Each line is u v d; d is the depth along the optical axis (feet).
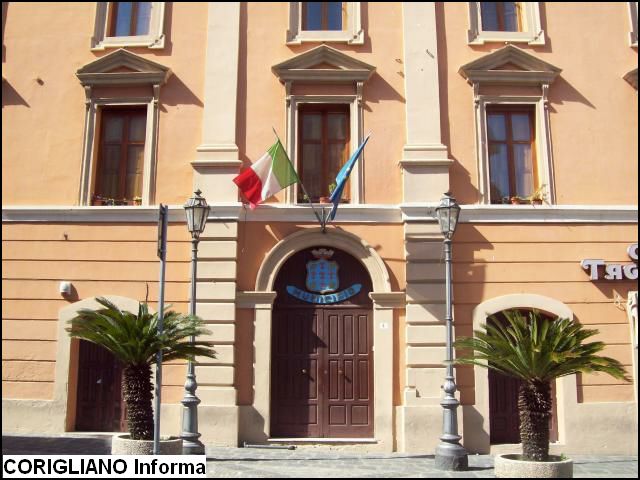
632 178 43.09
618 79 44.29
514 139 44.24
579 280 41.39
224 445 39.06
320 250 42.39
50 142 44.19
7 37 45.68
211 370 39.99
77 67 45.14
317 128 44.37
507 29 46.11
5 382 41.27
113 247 42.37
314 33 44.86
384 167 42.80
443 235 37.24
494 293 41.11
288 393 41.16
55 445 36.68
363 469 32.60
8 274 42.27
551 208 41.83
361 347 41.52
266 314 40.88
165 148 43.55
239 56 44.45
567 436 39.68
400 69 44.14
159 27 45.29
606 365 29.09
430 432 39.06
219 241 41.55
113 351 31.17
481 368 39.96
